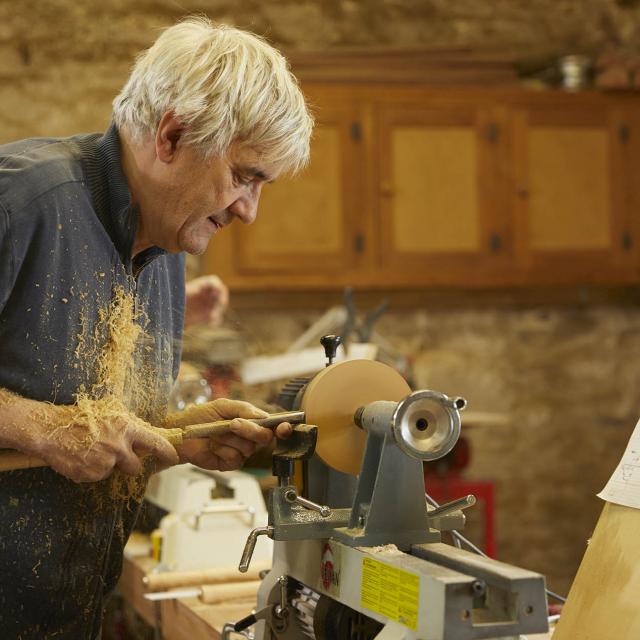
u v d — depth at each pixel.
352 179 4.26
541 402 4.87
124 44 4.34
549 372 4.88
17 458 1.42
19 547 1.50
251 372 3.58
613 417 4.95
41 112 4.25
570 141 4.47
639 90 4.52
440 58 4.41
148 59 1.46
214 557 2.08
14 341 1.43
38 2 4.24
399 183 4.30
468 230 4.37
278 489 1.34
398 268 4.30
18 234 1.38
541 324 4.87
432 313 4.73
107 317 1.53
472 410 4.77
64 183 1.44
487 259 4.39
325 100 4.23
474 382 4.77
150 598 1.86
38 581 1.53
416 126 4.32
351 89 4.25
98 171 1.49
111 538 1.63
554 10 4.82
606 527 1.37
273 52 1.47
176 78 1.40
